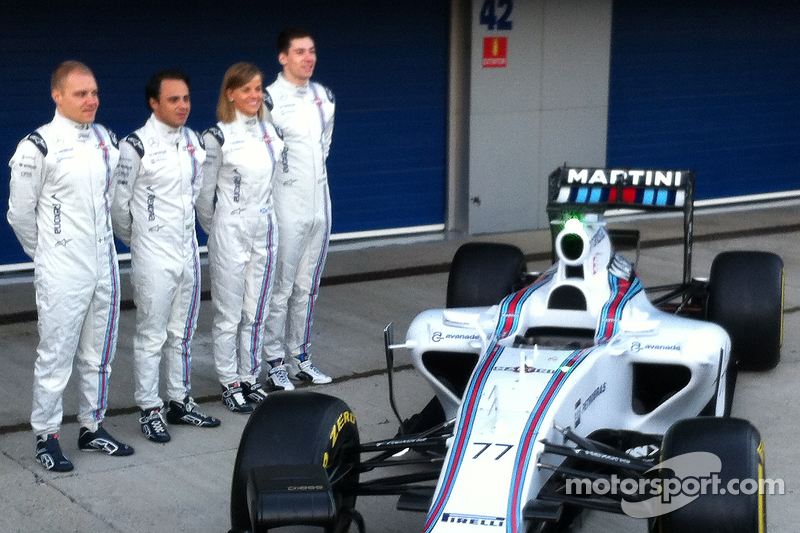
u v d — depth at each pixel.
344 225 10.46
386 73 10.44
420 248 10.30
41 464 5.11
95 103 4.80
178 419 5.71
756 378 6.53
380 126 10.50
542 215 11.47
